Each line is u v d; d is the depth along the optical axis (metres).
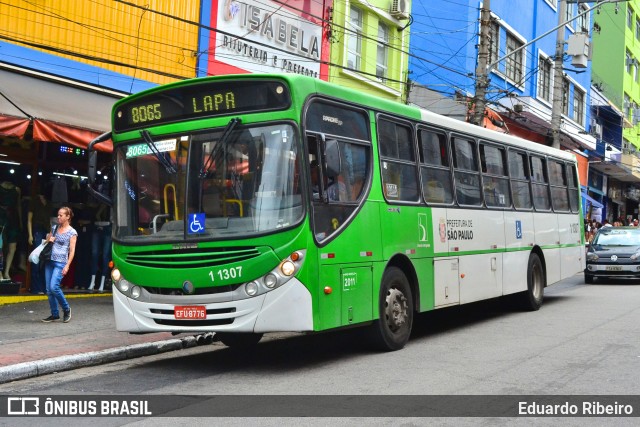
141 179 8.49
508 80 30.39
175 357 9.34
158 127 8.44
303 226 7.74
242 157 7.94
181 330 7.95
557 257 15.38
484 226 12.02
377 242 9.04
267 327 7.61
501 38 29.70
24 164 13.70
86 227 14.51
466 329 11.62
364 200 8.86
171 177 8.23
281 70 17.98
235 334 9.62
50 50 12.55
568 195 16.41
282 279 7.62
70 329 10.43
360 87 21.19
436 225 10.51
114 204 8.67
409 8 22.98
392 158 9.64
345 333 11.16
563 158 16.22
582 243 17.03
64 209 11.02
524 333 11.09
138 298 8.25
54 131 11.16
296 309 7.63
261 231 7.68
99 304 12.90
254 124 7.95
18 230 13.64
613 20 47.22
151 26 14.60
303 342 10.38
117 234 8.54
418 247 9.98
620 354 9.17
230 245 7.74
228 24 16.30
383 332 9.17
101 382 7.68
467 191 11.64
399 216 9.57
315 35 19.17
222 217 7.88
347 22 20.47
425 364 8.51
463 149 11.67
